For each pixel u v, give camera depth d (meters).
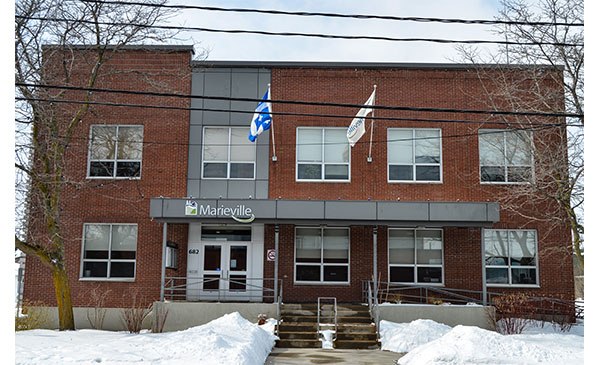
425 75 24.44
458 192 23.80
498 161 24.08
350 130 21.78
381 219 21.48
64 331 19.27
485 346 14.82
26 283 23.23
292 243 23.62
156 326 20.78
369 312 20.77
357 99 24.31
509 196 21.75
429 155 24.17
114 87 24.16
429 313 20.88
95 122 24.08
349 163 23.98
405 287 22.77
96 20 20.25
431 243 23.83
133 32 20.45
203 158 24.11
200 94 24.39
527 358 14.24
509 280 23.56
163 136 24.17
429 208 21.59
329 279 23.56
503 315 21.47
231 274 23.61
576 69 20.59
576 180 20.11
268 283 23.48
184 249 23.73
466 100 24.23
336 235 23.89
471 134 24.03
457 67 24.33
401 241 23.84
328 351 17.52
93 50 23.56
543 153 21.03
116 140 22.97
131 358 13.23
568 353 14.84
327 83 24.44
